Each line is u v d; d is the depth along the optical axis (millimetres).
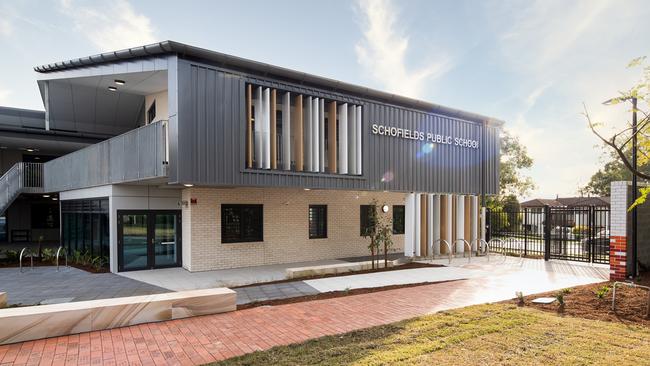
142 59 10703
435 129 16188
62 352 5086
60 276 11977
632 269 10562
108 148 12836
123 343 5441
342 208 16203
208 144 10047
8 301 8836
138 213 12898
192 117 9797
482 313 6855
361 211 16906
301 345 5293
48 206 24703
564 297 8102
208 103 10133
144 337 5703
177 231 13570
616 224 10445
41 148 22422
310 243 15172
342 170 13281
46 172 19156
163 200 13375
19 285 10617
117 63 11508
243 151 10727
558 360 4648
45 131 19953
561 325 6102
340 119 13398
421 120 15672
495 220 19688
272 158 11492
